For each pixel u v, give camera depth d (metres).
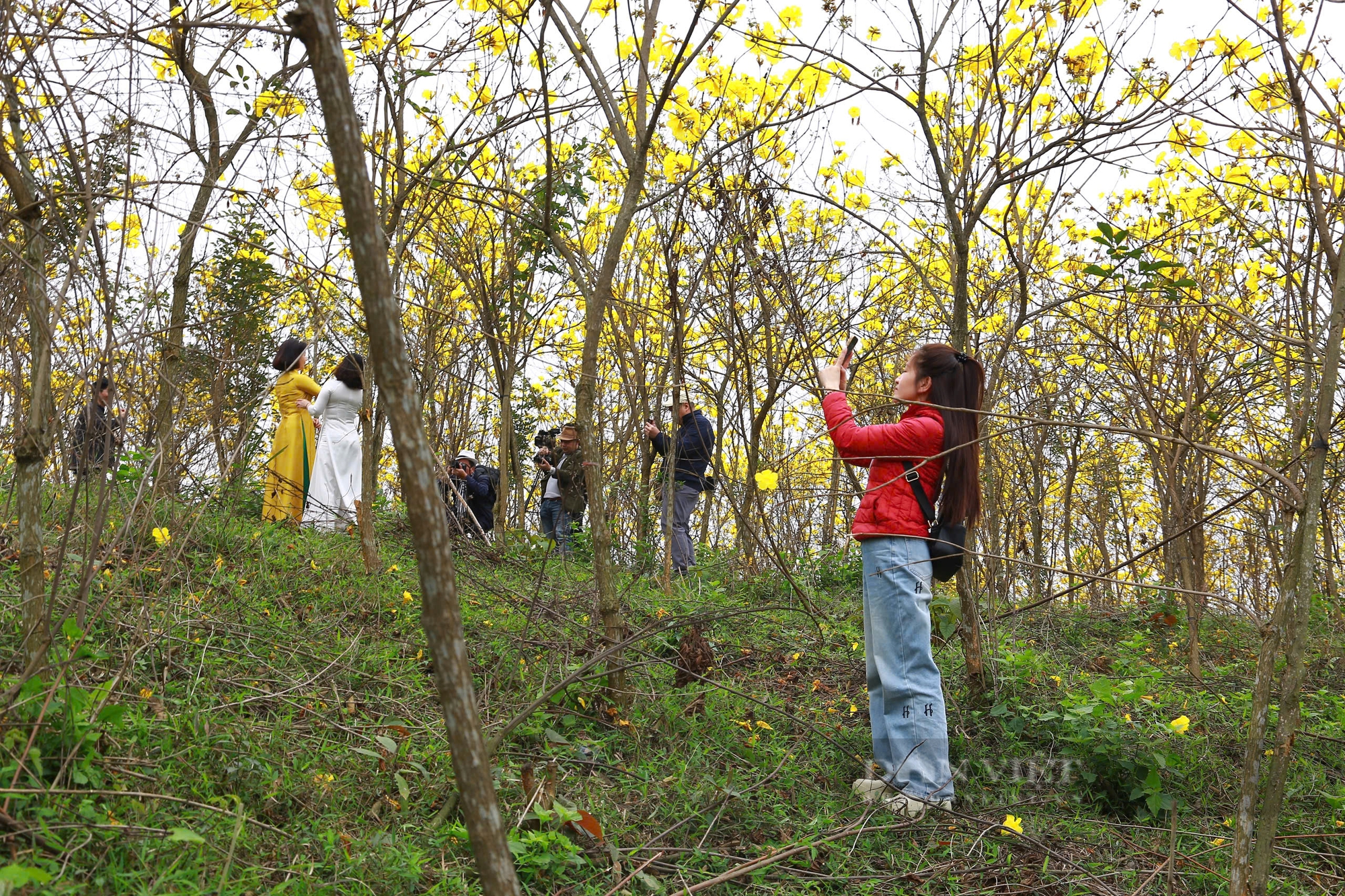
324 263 4.41
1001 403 5.89
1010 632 5.42
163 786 2.35
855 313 5.92
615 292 6.87
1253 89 3.44
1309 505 2.13
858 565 7.26
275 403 6.68
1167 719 3.97
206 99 3.12
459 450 9.16
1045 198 5.72
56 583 2.38
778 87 4.86
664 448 7.00
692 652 3.52
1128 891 2.80
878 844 2.98
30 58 2.22
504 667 3.85
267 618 3.84
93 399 2.77
